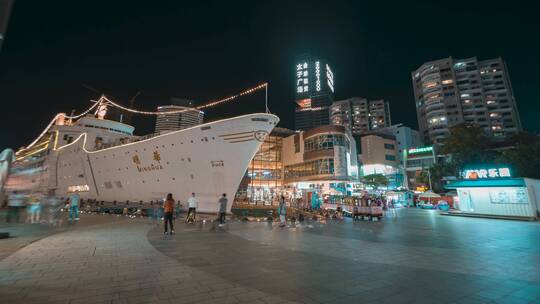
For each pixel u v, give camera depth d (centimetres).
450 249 830
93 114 3666
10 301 388
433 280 519
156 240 942
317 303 399
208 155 2072
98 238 971
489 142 3850
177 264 618
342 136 4603
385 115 13312
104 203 2555
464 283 502
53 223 1439
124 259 660
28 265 593
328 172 4403
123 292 434
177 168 2203
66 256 684
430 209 3625
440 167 4262
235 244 884
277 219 1844
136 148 2439
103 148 2858
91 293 427
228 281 498
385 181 4981
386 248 841
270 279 513
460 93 8231
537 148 2959
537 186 2042
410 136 7181
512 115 7825
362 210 1892
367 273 561
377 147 6400
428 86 8619
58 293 425
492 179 2108
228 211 2034
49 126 3791
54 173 3397
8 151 1093
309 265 622
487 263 656
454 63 8519
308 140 5000
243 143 1984
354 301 409
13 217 1570
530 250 820
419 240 1005
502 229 1377
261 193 5619
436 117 8225
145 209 2053
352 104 14038
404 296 433
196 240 954
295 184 5128
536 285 494
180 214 1998
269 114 2006
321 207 2733
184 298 411
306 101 19212
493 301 417
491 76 8288
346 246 869
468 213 2258
